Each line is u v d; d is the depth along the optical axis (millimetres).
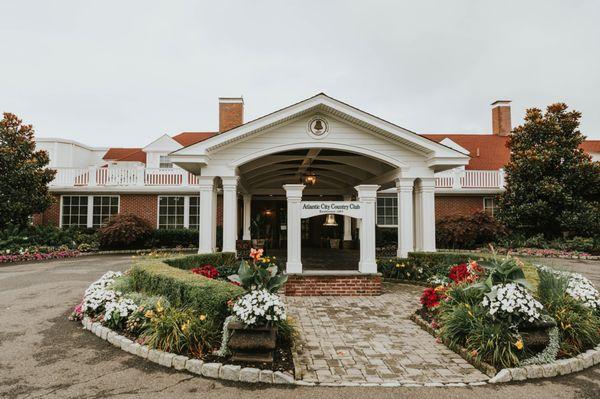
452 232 16438
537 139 17406
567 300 4969
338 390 3516
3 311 6441
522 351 4055
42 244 15055
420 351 4547
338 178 16672
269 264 5172
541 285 5160
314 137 10031
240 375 3730
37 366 4094
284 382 3662
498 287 4336
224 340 4152
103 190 18359
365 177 14289
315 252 16344
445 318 4902
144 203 18891
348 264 11031
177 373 3916
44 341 4918
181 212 19047
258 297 4066
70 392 3480
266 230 20578
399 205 10477
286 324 4723
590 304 5184
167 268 6359
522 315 4152
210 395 3420
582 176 15992
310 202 8250
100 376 3836
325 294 7941
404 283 9445
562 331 4488
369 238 8219
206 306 4574
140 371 3965
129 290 6402
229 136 9555
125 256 15180
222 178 9867
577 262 13344
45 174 15750
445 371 3965
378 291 7969
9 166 14719
